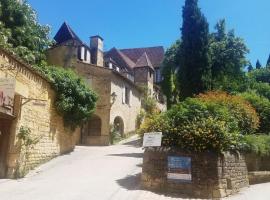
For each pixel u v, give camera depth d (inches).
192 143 446.6
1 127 519.2
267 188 500.1
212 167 434.9
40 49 995.3
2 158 518.9
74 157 719.7
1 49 459.2
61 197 394.0
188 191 434.9
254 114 625.0
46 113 647.1
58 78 697.0
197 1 864.9
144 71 1643.7
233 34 1176.8
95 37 1406.3
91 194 412.8
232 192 453.4
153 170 459.5
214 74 1067.3
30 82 566.9
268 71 1881.2
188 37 846.5
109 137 1099.3
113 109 1138.7
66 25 1317.7
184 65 837.8
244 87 1097.4
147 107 1498.5
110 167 607.2
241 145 515.8
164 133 474.0
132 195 415.2
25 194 406.6
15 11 924.6
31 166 583.2
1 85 451.8
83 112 761.0
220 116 494.9
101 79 1136.2
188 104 510.6
